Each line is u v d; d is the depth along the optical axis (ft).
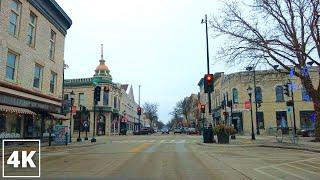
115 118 247.50
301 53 94.02
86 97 223.71
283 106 184.85
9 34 82.58
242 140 116.16
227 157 59.62
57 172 40.24
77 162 51.96
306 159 56.08
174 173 39.52
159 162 51.49
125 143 110.42
